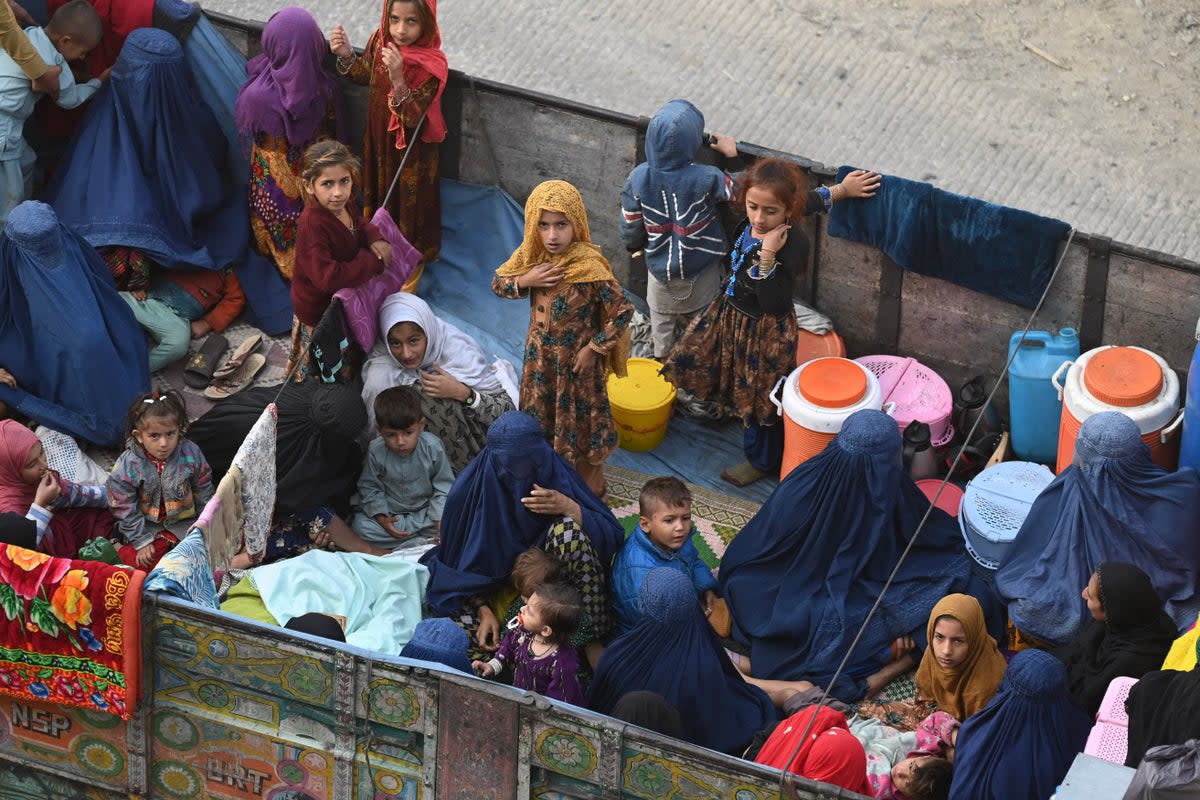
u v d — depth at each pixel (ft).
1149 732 36.50
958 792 39.14
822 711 39.22
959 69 65.16
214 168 54.49
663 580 41.24
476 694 35.88
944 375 52.37
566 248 46.47
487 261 55.57
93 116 53.42
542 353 47.57
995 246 49.03
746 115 63.57
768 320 48.75
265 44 52.13
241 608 43.65
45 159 55.57
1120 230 59.67
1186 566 43.47
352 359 49.21
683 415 53.11
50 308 49.06
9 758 40.42
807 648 44.55
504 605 45.44
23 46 50.72
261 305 54.19
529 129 53.47
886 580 45.06
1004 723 38.73
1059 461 48.06
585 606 44.39
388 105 52.16
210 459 48.57
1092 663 41.60
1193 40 65.98
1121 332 49.42
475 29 66.33
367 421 47.88
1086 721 39.19
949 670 42.06
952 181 61.26
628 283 55.11
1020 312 50.14
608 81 64.69
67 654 37.76
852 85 64.59
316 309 48.67
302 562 44.98
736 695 42.50
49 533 45.42
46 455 48.91
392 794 37.96
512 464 44.04
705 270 50.62
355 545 47.29
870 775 40.50
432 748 36.99
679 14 66.95
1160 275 47.93
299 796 38.73
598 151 52.95
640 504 44.91
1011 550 45.42
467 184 55.36
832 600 44.52
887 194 49.67
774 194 46.70
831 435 47.11
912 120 63.31
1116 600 40.81
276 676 37.35
